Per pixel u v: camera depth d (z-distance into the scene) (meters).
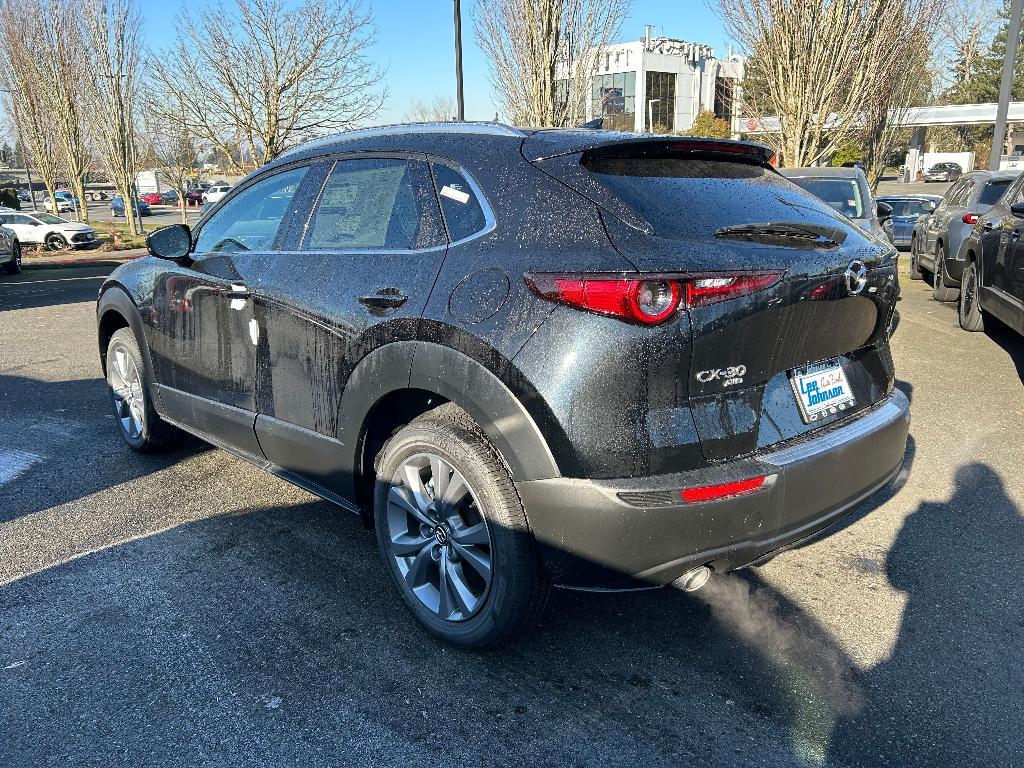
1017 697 2.50
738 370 2.36
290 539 3.61
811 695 2.52
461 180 2.73
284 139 17.45
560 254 2.34
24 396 6.06
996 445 4.75
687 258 2.22
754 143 2.92
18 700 2.50
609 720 2.41
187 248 3.78
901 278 12.84
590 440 2.24
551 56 14.52
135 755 2.27
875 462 2.74
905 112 18.17
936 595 3.11
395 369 2.68
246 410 3.52
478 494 2.50
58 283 15.34
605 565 2.32
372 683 2.59
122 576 3.27
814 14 12.82
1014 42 13.90
